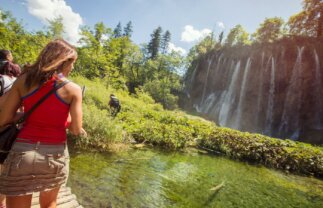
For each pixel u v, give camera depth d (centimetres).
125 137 1079
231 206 605
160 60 6519
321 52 3709
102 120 934
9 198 154
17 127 161
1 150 159
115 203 497
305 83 3809
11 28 1998
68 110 163
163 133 1211
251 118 4359
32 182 154
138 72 6306
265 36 5800
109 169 693
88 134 871
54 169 160
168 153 1083
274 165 1210
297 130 3731
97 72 2981
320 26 4416
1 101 172
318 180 1069
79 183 549
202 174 841
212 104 5188
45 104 154
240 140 1330
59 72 161
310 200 748
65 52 161
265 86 4288
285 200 713
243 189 752
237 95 4712
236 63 4978
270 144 1304
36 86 152
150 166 813
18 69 277
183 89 6444
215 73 5466
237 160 1223
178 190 645
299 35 4341
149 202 539
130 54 5703
